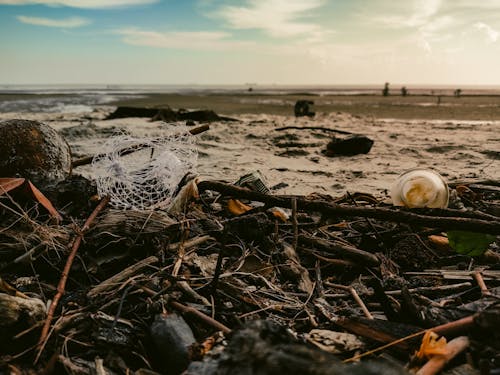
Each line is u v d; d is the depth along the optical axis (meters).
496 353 0.32
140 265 0.46
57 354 0.34
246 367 0.24
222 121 2.92
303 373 0.23
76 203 0.59
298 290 0.47
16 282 0.45
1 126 0.62
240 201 0.68
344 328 0.37
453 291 0.46
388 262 0.54
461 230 0.50
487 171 1.18
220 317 0.40
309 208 0.56
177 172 0.64
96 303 0.41
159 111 2.83
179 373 0.34
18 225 0.51
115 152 0.65
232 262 0.51
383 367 0.24
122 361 0.35
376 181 1.06
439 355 0.32
